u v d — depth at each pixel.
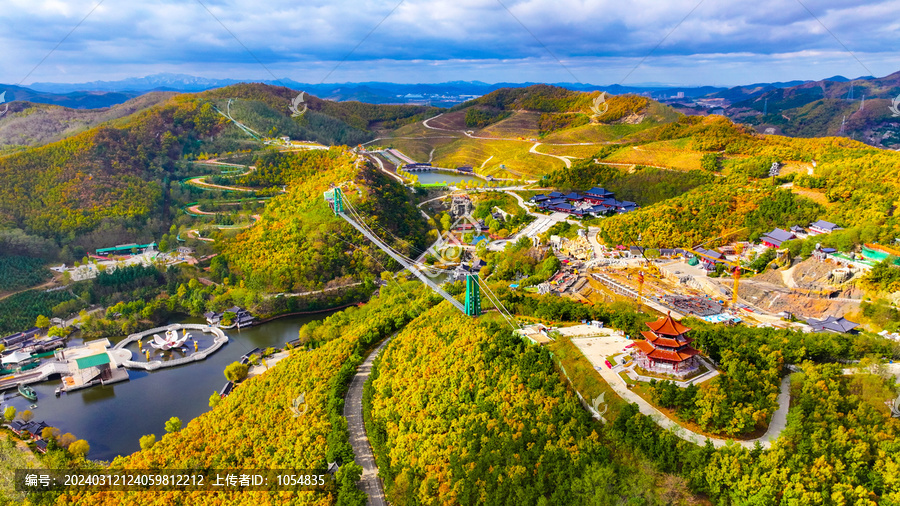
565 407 99.75
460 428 105.50
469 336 130.12
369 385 135.00
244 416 132.00
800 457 83.88
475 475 94.06
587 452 91.38
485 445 98.94
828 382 99.62
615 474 85.94
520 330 131.12
